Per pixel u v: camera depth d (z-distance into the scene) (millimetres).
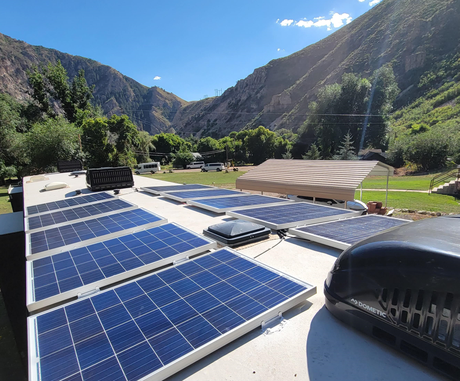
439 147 37125
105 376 1804
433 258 1835
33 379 1792
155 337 2141
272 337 2346
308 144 66750
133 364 1889
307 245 4469
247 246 4516
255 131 75812
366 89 58750
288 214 5988
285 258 4020
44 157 33344
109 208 7250
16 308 6969
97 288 3127
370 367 1981
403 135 55094
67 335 2215
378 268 2131
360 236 4230
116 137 50344
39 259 3916
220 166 56688
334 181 10297
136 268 3434
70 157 34594
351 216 6020
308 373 1976
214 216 6590
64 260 3828
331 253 4148
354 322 2354
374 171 15570
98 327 2293
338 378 1914
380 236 2439
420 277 1857
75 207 7734
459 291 1655
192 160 69875
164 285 2896
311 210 6449
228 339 2160
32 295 2959
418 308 1877
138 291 2807
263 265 3252
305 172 11750
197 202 7465
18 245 7180
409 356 1979
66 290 3016
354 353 2121
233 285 2859
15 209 14594
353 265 2355
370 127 55719
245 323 2275
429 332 1825
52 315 2498
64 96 55500
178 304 2561
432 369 1852
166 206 7926
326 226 4906
